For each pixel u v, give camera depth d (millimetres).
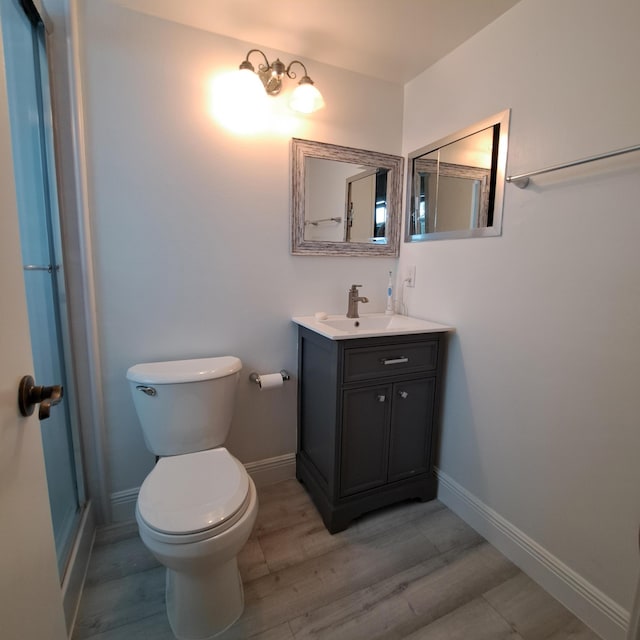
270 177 1767
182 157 1588
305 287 1924
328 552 1514
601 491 1181
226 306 1760
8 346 582
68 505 1438
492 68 1486
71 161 1412
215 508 1111
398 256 2135
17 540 583
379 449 1703
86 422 1560
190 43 1545
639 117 1036
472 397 1660
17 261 630
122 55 1448
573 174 1203
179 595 1161
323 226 1911
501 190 1467
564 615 1255
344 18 1479
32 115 1247
